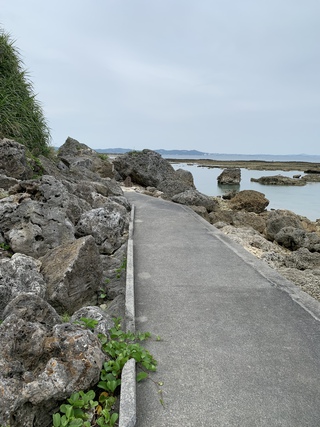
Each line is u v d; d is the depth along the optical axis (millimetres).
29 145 13312
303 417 3143
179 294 5691
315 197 30203
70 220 8195
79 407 3195
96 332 4141
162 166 24281
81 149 23609
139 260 7414
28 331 3553
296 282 7172
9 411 2865
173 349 4141
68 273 5379
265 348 4195
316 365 3891
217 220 15516
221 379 3623
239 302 5426
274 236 13391
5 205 7398
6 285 4961
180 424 3043
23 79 14172
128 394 3223
